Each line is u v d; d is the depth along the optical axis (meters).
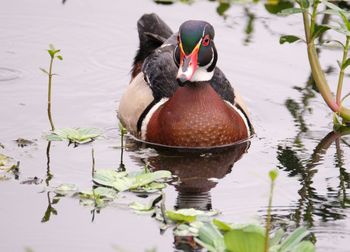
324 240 10.77
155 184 12.22
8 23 17.95
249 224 10.35
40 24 17.98
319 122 14.87
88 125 14.43
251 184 12.46
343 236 10.89
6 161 12.75
